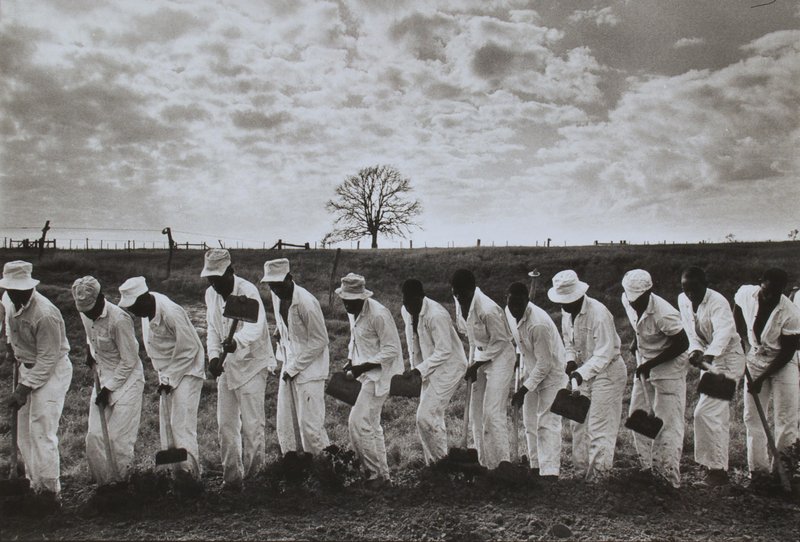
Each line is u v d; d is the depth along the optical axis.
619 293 25.66
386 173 60.16
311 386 6.40
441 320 6.46
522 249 34.94
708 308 6.70
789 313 6.59
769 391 6.90
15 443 5.66
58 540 4.92
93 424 5.86
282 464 6.17
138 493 5.68
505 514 5.55
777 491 6.25
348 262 31.03
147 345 6.16
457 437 8.23
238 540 4.96
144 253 30.89
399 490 6.11
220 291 6.34
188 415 6.05
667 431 6.41
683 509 5.83
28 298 5.73
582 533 5.23
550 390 6.63
